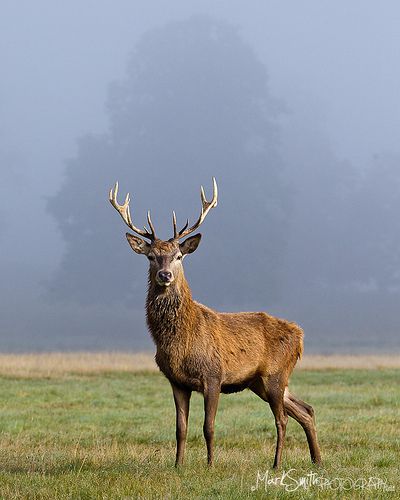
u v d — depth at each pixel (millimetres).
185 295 27281
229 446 35031
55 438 37594
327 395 56312
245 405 51469
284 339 29469
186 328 27156
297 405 29562
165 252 27203
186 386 27672
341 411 47656
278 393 29172
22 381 68750
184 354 27172
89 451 32344
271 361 29141
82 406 51594
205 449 33344
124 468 26531
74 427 41875
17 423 42750
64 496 22375
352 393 58438
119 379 72875
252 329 28844
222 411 48062
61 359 97125
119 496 22234
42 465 27812
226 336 28016
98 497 22156
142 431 39781
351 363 97875
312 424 29375
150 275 27562
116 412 48031
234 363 27984
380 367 89688
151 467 26781
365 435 36812
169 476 25109
